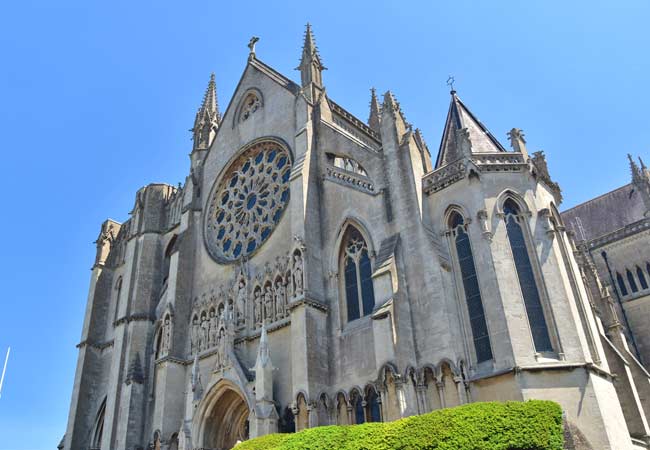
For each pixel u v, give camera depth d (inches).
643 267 2581.2
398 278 1375.5
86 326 2458.2
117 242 2755.9
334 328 1515.7
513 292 1273.4
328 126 1843.0
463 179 1437.0
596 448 1094.4
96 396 2332.7
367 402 1359.5
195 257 2091.5
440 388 1234.0
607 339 1626.5
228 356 1622.8
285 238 1765.5
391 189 1531.7
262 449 1157.1
